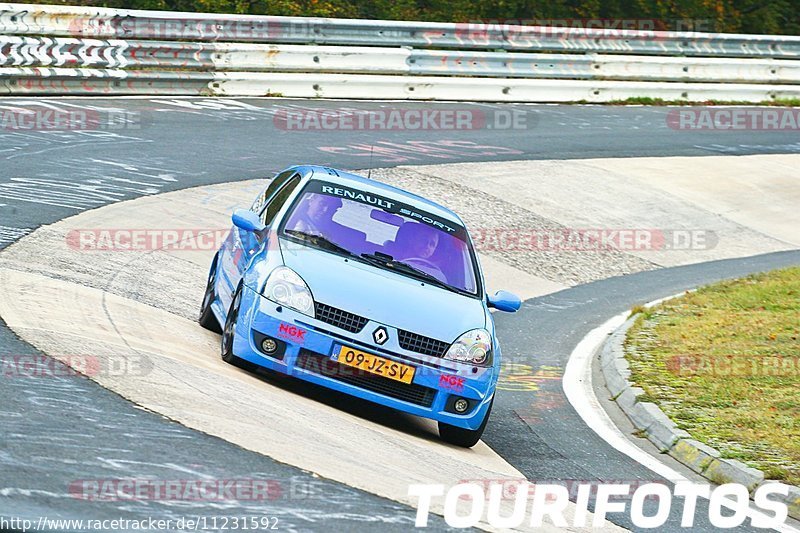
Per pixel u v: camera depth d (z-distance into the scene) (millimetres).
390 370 26078
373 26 79750
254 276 27438
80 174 49312
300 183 31172
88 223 41938
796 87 100375
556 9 114375
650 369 36625
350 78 77750
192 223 45875
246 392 25625
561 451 28625
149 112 64938
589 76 90125
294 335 26094
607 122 83812
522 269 51750
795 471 26984
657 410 32031
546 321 44781
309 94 76438
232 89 73500
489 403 27203
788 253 62062
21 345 25266
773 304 46781
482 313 28344
